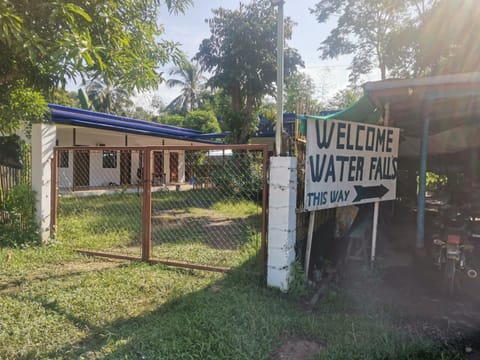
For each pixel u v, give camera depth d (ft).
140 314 10.11
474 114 18.70
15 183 18.33
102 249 17.21
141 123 47.29
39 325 9.27
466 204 16.20
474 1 32.81
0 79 11.42
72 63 9.69
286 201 11.71
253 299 11.03
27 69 11.48
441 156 26.71
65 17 8.97
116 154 50.26
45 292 11.51
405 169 28.60
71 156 43.70
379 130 15.55
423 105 17.28
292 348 8.51
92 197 39.17
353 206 16.01
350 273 13.79
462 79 13.46
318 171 12.44
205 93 91.56
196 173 47.06
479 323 10.01
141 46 12.08
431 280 13.62
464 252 12.86
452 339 9.05
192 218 27.50
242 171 36.58
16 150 18.33
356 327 9.35
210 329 8.92
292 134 14.10
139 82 11.43
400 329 9.48
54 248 16.85
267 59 53.21
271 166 11.97
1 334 8.71
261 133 57.82
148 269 14.11
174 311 10.24
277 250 11.84
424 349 8.41
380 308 10.75
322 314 10.32
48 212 17.98
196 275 13.48
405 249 18.25
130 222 24.70
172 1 12.27
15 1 8.79
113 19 10.18
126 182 49.37
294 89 72.43
